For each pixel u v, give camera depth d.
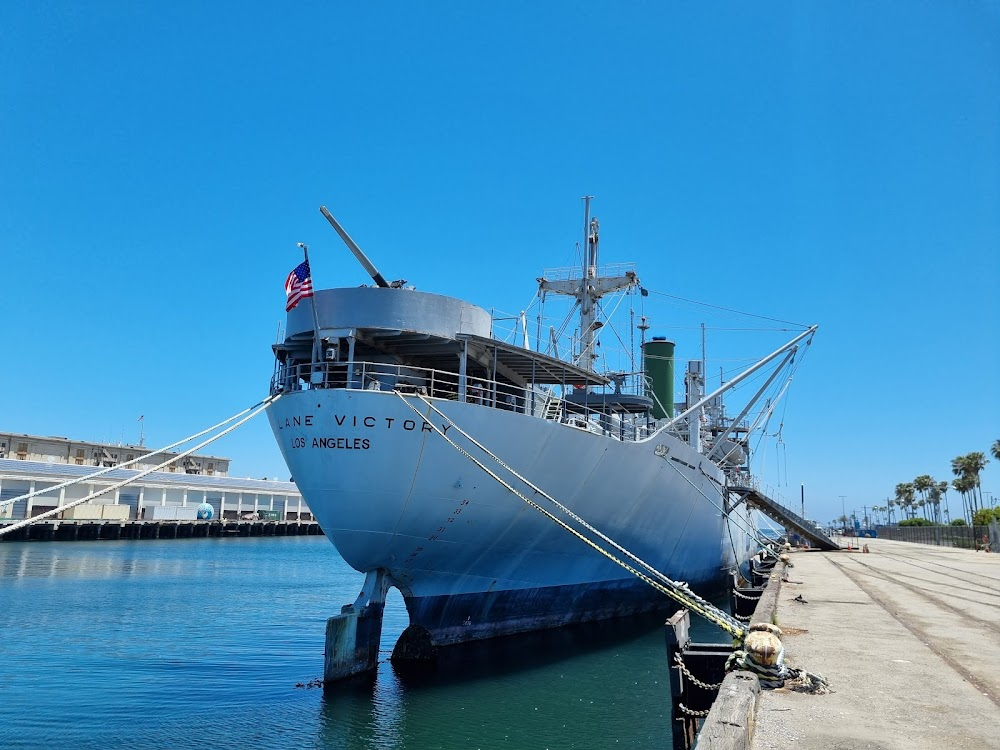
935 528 66.94
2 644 21.06
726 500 33.00
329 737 13.27
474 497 17.27
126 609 28.33
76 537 68.56
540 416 20.17
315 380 16.98
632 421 25.53
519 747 13.00
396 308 17.11
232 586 37.56
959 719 7.15
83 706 14.92
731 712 6.46
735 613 24.77
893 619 13.68
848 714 7.31
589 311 28.78
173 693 15.94
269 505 97.50
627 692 16.59
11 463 64.50
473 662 18.80
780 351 27.48
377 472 16.22
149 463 83.00
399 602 33.91
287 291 17.31
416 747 12.90
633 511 22.75
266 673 17.89
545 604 21.61
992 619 13.75
